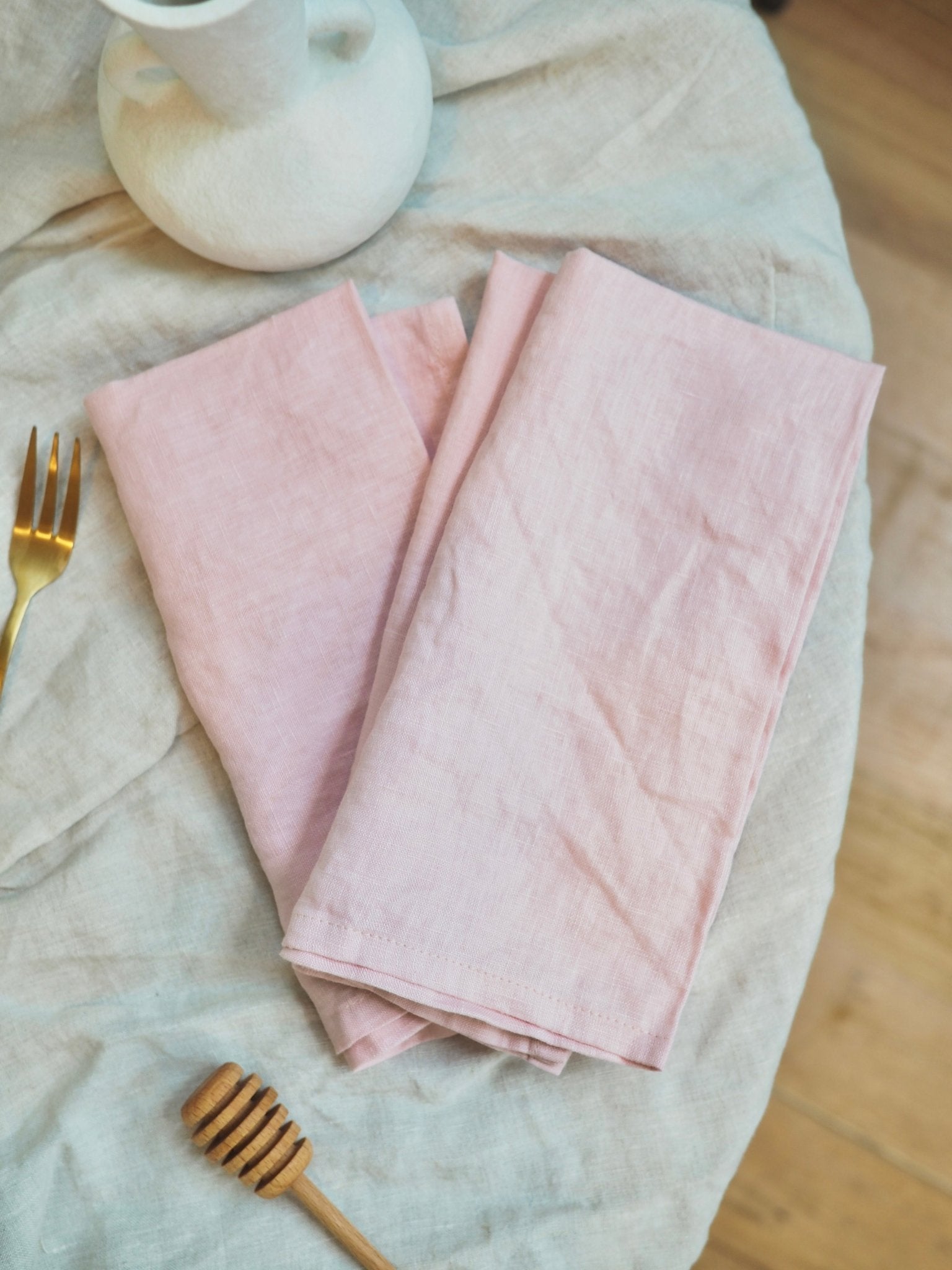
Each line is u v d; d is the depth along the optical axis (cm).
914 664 71
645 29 59
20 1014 58
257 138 50
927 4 72
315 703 56
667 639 51
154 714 59
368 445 56
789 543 51
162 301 60
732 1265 69
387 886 49
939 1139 69
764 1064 57
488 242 61
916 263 72
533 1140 57
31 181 60
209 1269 55
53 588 61
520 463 52
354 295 55
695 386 53
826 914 69
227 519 56
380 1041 53
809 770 57
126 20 39
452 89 61
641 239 59
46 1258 55
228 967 59
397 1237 56
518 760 51
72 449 62
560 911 51
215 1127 53
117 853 59
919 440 71
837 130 72
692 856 51
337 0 46
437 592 51
